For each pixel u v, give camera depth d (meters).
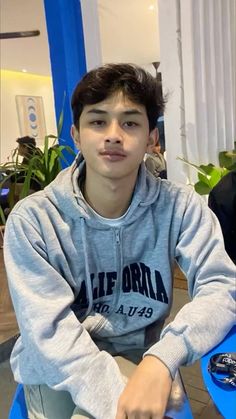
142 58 5.72
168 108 2.60
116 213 0.81
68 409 0.74
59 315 0.71
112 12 3.81
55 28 2.13
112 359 0.67
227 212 1.32
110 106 0.72
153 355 0.64
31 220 0.76
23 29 4.28
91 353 0.67
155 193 0.83
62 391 0.74
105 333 0.85
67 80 2.17
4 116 7.23
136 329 0.86
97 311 0.86
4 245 0.77
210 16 2.54
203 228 0.83
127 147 0.73
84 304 0.86
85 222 0.80
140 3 3.60
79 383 0.64
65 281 0.77
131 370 0.80
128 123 0.74
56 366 0.66
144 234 0.84
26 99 7.67
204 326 0.67
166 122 2.62
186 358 0.65
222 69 2.72
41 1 3.49
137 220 0.83
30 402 0.78
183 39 2.50
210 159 2.75
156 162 2.12
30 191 1.82
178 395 0.66
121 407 0.57
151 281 0.86
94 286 0.84
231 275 0.79
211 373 0.59
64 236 0.79
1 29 4.26
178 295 2.20
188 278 0.83
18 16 3.88
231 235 1.33
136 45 5.08
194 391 1.47
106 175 0.74
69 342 0.68
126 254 0.84
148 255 0.85
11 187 1.85
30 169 1.77
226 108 2.84
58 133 1.95
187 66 2.53
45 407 0.75
